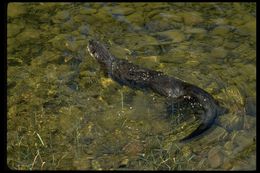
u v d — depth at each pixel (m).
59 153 6.78
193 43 8.80
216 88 7.84
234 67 8.25
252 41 8.84
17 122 7.28
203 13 9.53
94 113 7.39
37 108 7.49
